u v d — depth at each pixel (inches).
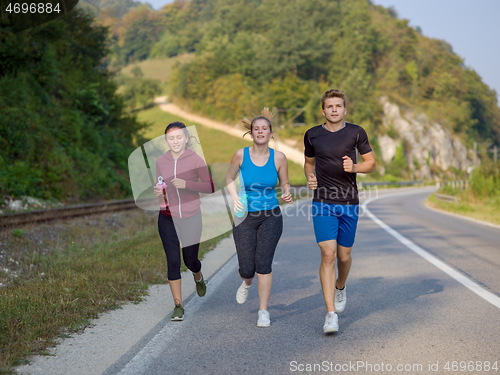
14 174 687.1
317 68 4549.7
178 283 209.5
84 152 969.5
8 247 353.7
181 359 159.9
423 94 5546.3
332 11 5388.8
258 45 4439.0
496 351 165.9
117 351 166.6
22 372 143.8
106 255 345.7
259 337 183.3
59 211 521.3
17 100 842.2
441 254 386.3
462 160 4913.9
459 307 225.0
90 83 1205.1
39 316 193.9
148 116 3853.3
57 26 1007.6
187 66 4195.4
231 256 380.8
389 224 644.1
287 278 294.8
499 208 1141.7
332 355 163.5
